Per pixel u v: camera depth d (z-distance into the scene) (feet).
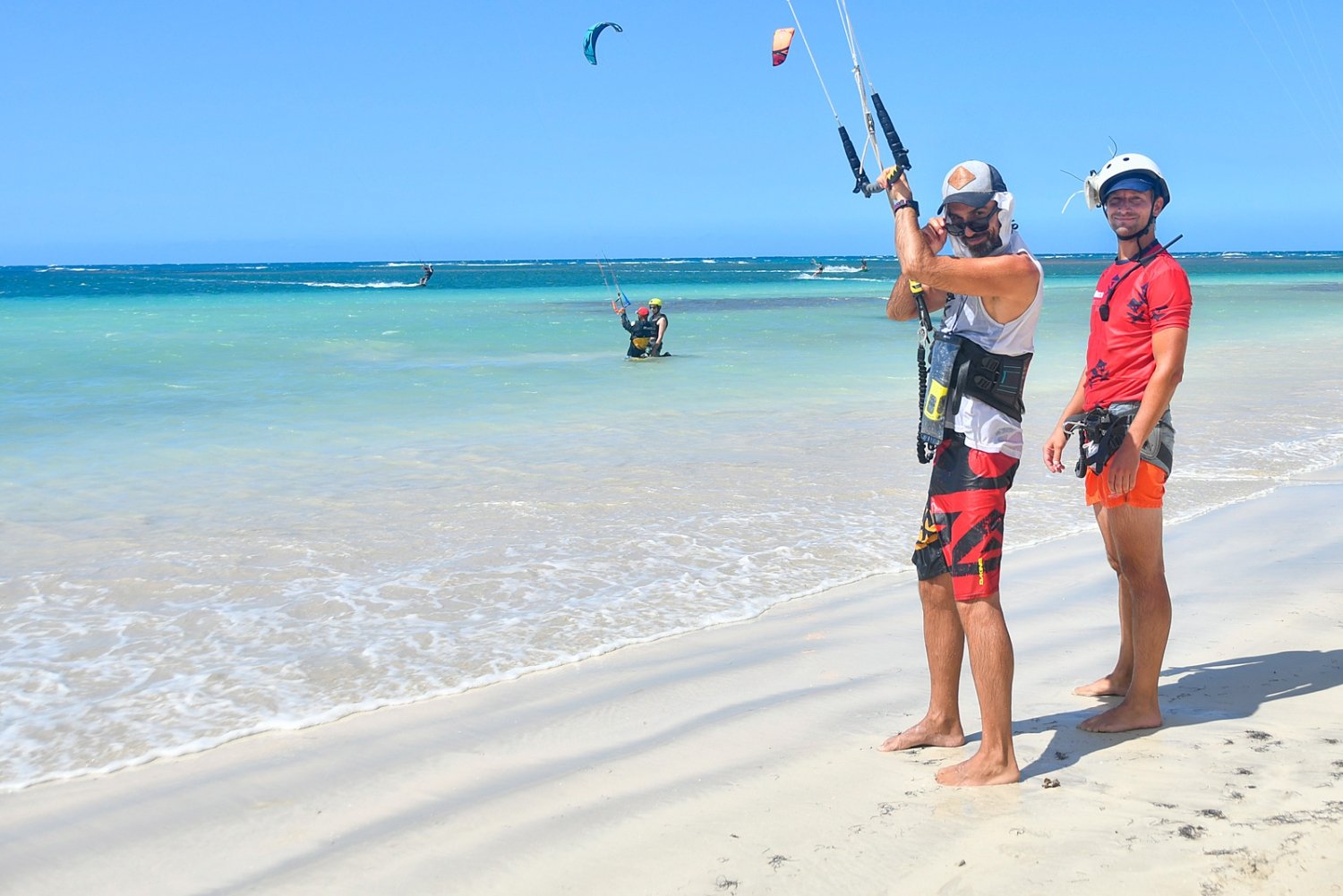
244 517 20.45
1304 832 7.84
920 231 9.15
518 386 42.27
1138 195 10.39
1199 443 28.25
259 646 13.74
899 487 23.15
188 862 8.52
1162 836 7.91
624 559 17.71
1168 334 10.05
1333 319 84.53
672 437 29.86
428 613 15.06
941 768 9.58
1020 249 9.22
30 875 8.39
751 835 8.37
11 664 13.05
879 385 42.42
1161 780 8.96
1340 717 10.23
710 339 67.67
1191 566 16.81
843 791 9.11
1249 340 63.36
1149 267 10.41
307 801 9.55
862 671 12.66
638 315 54.39
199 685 12.46
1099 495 10.75
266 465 25.81
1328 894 7.04
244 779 10.07
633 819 8.75
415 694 12.23
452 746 10.75
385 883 7.95
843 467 25.34
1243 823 8.05
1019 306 9.09
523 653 13.56
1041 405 35.60
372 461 26.30
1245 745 9.64
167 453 27.37
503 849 8.38
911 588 16.29
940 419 9.33
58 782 10.12
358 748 10.74
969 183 9.06
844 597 15.90
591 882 7.79
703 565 17.44
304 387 41.83
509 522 20.15
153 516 20.53
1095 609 14.93
